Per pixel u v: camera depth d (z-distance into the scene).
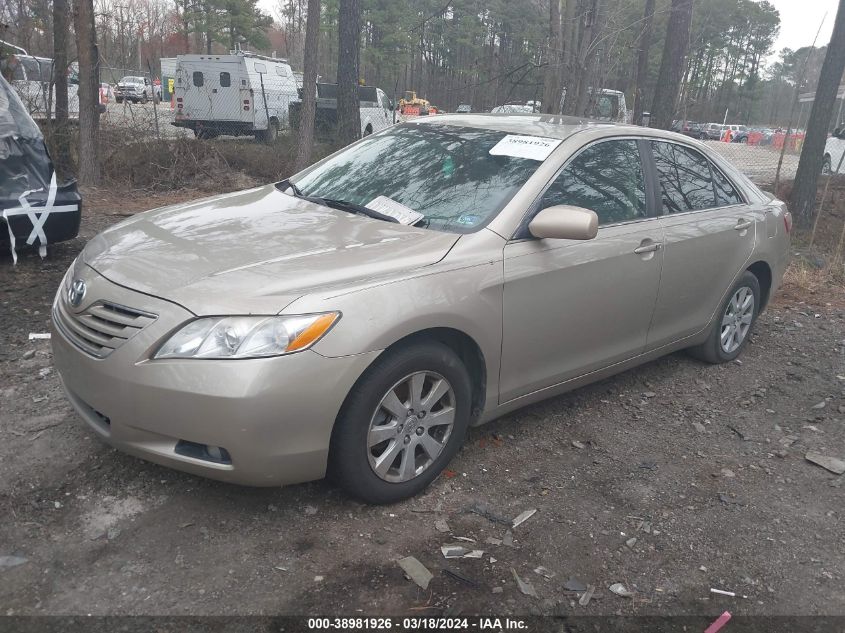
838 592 2.90
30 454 3.42
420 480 3.28
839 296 7.62
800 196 13.88
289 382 2.72
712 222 4.72
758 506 3.50
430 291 3.11
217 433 2.70
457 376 3.30
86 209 9.87
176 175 12.58
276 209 3.77
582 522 3.24
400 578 2.77
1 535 2.84
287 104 19.89
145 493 3.18
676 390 4.86
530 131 4.12
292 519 3.07
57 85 11.69
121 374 2.78
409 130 4.45
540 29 11.37
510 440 3.96
